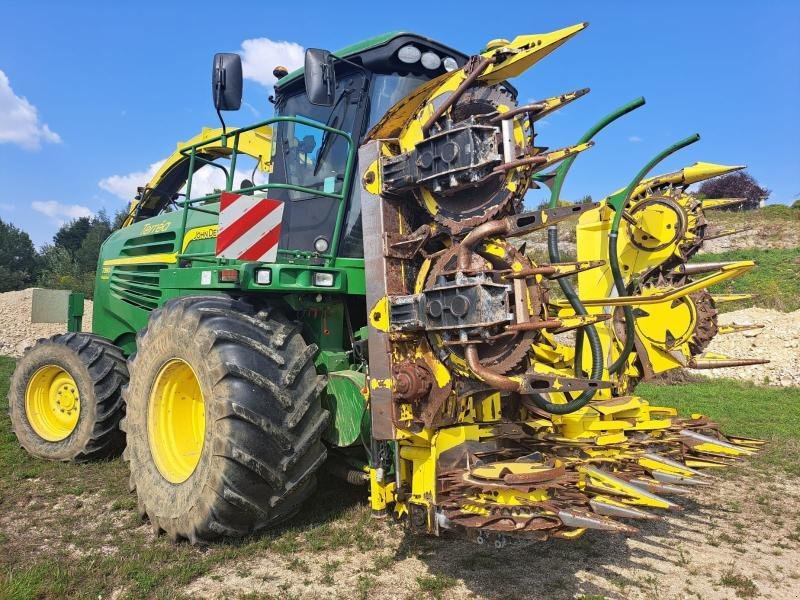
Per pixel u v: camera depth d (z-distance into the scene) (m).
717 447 4.45
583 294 4.75
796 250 21.98
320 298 4.26
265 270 3.88
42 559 3.58
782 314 15.56
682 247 4.99
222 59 4.13
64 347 5.79
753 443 4.71
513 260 3.08
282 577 3.38
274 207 4.00
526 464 3.05
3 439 6.39
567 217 2.97
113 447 5.79
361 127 4.36
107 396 5.60
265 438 3.57
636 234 4.88
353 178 4.30
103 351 5.72
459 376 3.19
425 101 3.38
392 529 4.04
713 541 4.12
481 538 2.97
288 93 4.78
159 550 3.70
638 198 5.07
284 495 3.67
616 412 4.24
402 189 3.40
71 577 3.31
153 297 6.18
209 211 5.04
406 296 3.29
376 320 3.39
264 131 6.18
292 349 3.81
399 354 3.32
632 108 3.42
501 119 3.15
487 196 3.21
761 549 4.01
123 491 4.88
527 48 3.18
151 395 4.17
